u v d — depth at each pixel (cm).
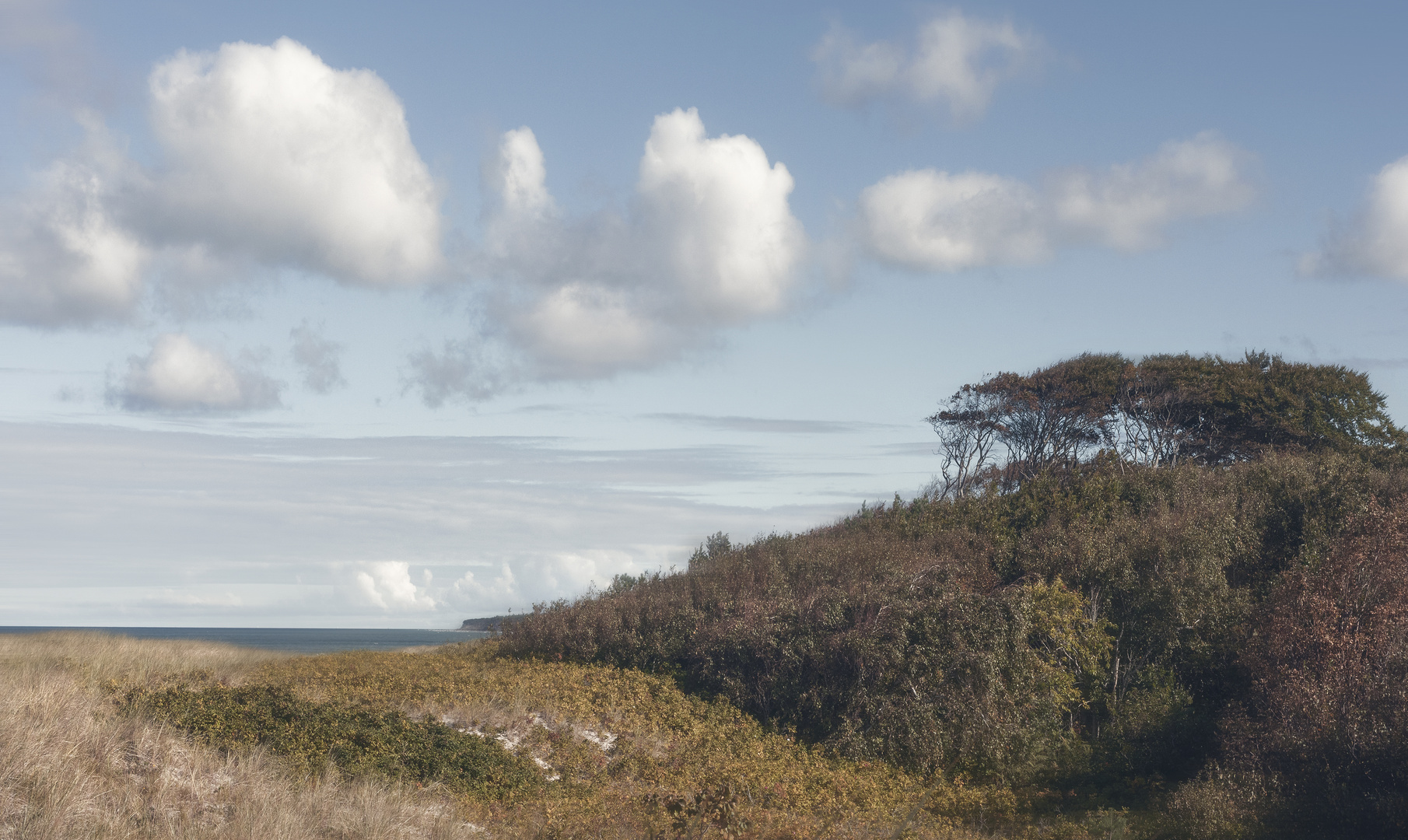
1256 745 1622
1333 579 1914
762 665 2417
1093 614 2203
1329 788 1442
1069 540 2439
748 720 2267
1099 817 1559
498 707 1992
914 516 3403
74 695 1398
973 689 2073
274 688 1748
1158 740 1886
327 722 1573
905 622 2216
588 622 2919
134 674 2156
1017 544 2705
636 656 2702
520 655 2967
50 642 2706
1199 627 2089
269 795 1177
